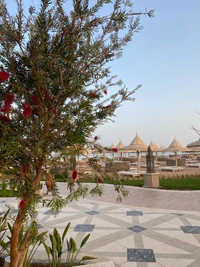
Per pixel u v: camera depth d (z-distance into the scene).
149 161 10.16
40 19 1.29
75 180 1.46
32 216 1.61
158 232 4.29
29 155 1.36
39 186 1.57
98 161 1.49
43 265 2.77
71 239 2.46
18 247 1.89
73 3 1.32
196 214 5.56
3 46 1.28
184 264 3.01
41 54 1.24
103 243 3.77
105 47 1.38
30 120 1.31
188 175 14.27
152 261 3.10
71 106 1.44
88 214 5.67
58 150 1.34
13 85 1.29
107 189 9.65
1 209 6.09
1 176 1.29
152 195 8.17
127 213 5.75
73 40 1.33
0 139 1.18
